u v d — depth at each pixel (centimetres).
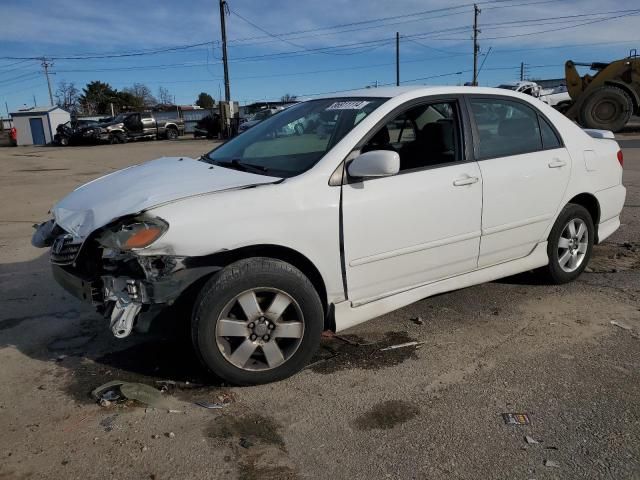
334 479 255
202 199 313
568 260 486
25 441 283
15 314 448
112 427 294
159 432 290
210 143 2991
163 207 307
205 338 314
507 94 438
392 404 314
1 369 358
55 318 439
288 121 418
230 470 261
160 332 320
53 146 3372
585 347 378
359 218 345
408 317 432
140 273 314
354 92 422
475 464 264
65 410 311
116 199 334
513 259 445
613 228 527
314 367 356
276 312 327
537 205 440
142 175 378
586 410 305
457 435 286
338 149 347
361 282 358
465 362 361
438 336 398
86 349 385
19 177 1450
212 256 321
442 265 394
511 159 422
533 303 454
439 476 256
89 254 330
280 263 326
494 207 410
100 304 330
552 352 371
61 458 270
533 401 315
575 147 470
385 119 366
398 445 279
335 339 396
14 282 528
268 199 321
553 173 446
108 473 259
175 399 321
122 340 397
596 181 486
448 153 395
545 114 459
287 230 323
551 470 259
